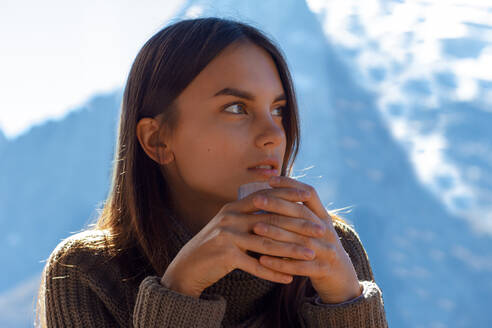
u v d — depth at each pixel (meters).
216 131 1.04
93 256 1.10
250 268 0.89
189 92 1.07
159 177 1.17
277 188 0.95
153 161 1.16
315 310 0.98
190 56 1.07
